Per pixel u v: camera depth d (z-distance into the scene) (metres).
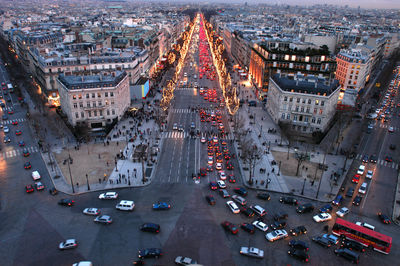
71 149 126.25
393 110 189.25
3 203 91.25
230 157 122.44
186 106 187.50
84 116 144.75
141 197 95.25
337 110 170.50
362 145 138.75
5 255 72.06
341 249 74.12
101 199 93.44
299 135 144.00
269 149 130.00
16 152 123.38
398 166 120.00
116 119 151.38
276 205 92.94
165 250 74.12
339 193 100.50
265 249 75.38
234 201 94.25
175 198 95.00
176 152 125.88
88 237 78.00
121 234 79.19
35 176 103.38
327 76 193.00
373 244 75.94
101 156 120.44
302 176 109.75
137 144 131.25
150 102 190.75
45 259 71.12
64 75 161.62
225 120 164.75
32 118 157.25
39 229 80.69
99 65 182.88
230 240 78.00
